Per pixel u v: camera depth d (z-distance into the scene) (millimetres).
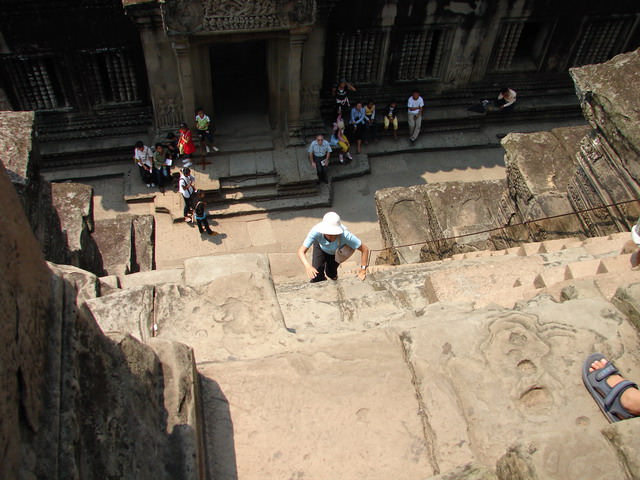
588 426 3059
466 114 15734
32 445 1853
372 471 3035
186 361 3199
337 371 3457
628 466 2482
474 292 5652
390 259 10797
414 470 3031
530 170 8734
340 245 6340
